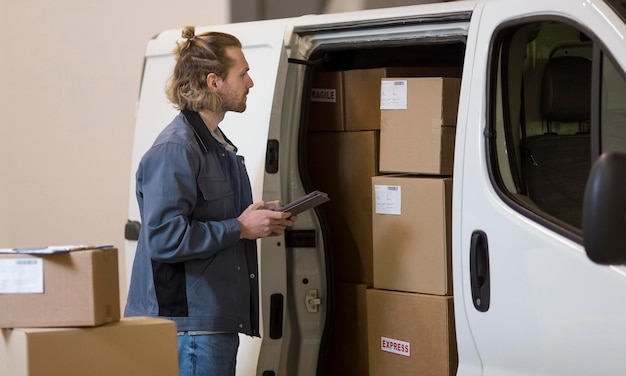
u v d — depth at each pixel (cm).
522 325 309
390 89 371
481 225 322
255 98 388
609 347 287
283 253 385
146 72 447
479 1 338
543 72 341
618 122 296
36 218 700
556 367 301
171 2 693
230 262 352
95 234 705
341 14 376
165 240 336
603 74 296
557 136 339
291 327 394
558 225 303
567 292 297
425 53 417
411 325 360
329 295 393
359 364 396
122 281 706
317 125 409
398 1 592
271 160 383
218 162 357
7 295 291
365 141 393
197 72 352
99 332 292
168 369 304
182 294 345
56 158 700
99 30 697
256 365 384
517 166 328
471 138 328
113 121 702
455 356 351
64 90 697
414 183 359
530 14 316
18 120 694
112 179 704
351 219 400
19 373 289
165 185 339
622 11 296
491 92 326
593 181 220
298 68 387
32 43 693
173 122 356
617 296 285
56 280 289
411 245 361
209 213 351
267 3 676
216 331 347
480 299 322
